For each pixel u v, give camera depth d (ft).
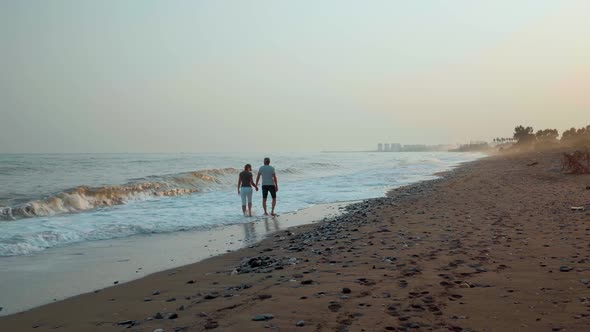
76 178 97.25
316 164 171.42
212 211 48.60
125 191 61.36
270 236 32.89
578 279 15.69
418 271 17.99
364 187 80.48
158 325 13.11
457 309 12.92
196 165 173.47
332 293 15.29
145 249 28.96
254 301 14.85
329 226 35.01
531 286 15.03
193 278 20.24
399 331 11.32
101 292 18.65
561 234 25.32
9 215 43.32
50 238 32.12
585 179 66.18
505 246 22.58
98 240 32.60
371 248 24.08
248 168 45.91
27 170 126.21
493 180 77.20
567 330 10.89
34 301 17.62
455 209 40.50
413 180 97.96
